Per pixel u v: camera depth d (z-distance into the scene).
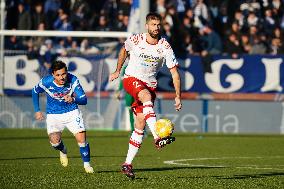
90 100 56.16
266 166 33.12
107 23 60.94
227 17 60.56
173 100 55.03
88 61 56.16
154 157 37.47
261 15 60.53
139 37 25.88
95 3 61.91
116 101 56.00
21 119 56.62
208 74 55.38
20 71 56.44
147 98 25.33
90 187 23.97
